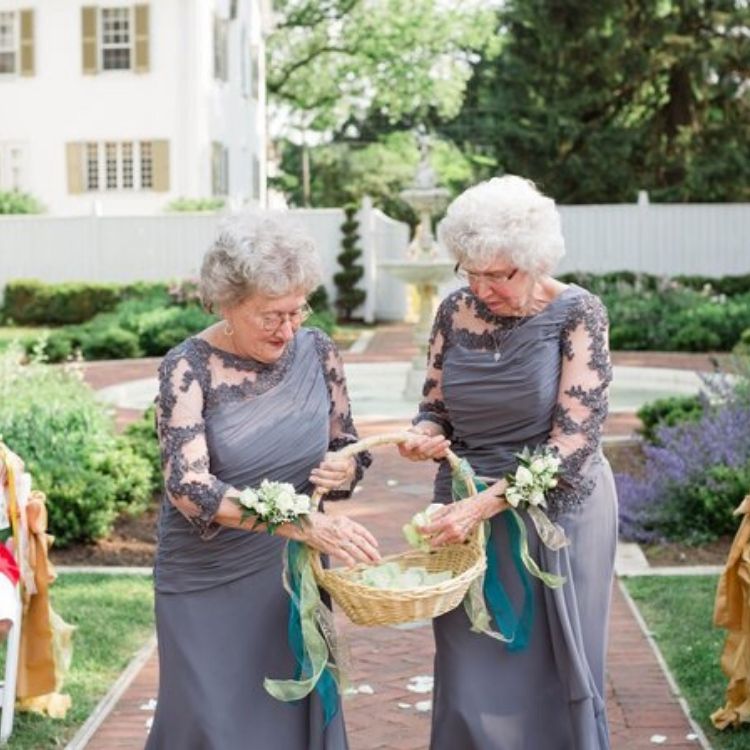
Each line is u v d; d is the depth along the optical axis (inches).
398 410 585.9
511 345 155.1
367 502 382.3
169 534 150.3
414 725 205.5
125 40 1189.7
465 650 158.1
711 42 1269.7
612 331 861.2
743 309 856.3
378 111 2026.3
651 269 1061.8
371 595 140.5
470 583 147.4
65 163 1195.9
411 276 619.2
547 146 1283.2
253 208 141.9
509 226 145.8
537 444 157.2
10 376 418.3
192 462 141.7
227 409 144.9
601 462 161.8
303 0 1636.3
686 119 1307.8
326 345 154.5
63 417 356.5
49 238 1071.6
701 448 345.1
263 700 148.6
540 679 158.6
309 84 1702.8
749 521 198.1
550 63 1289.4
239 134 1363.2
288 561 144.7
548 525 151.2
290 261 137.2
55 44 1189.1
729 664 202.5
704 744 195.6
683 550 316.5
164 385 144.5
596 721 160.2
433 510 150.8
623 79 1285.7
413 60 1633.9
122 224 1065.5
